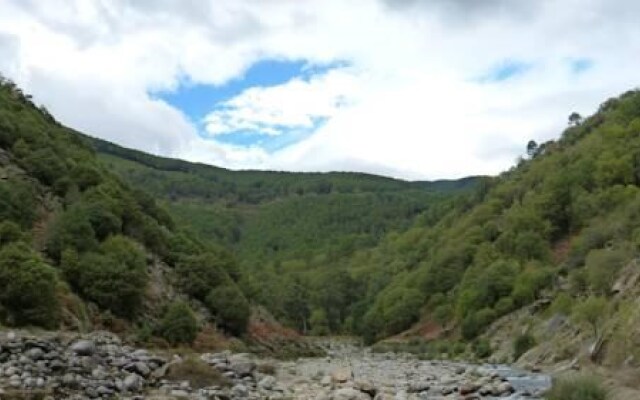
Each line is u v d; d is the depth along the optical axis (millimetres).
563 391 26141
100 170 73125
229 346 58719
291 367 47438
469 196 187375
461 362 67250
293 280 176125
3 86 81188
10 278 40812
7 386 22766
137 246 60781
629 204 91562
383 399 29609
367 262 192875
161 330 51938
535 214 117312
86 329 45031
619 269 62844
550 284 88188
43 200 57469
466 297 101250
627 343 36219
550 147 174000
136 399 24219
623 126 137000
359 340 140625
